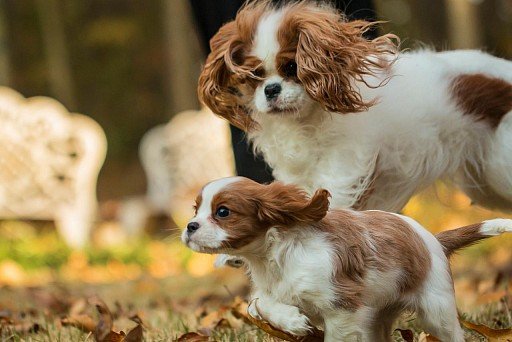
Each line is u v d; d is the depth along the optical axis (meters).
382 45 7.36
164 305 10.20
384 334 5.76
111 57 32.03
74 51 31.78
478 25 24.95
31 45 31.23
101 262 17.06
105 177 30.81
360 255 5.36
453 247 5.97
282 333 5.65
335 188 7.43
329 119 7.34
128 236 19.91
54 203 18.73
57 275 15.37
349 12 8.15
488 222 6.00
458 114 7.74
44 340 7.30
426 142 7.66
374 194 7.63
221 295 10.73
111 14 32.12
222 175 20.92
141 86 32.06
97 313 8.53
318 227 5.39
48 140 18.66
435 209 16.81
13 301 10.68
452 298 5.64
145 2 32.22
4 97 18.56
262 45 7.17
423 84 7.66
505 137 7.76
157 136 21.70
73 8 31.83
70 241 18.55
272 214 5.30
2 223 20.14
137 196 30.48
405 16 28.95
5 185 18.67
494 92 7.80
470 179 8.12
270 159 7.72
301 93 7.12
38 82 31.20
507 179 7.87
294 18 7.09
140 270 16.42
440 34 28.50
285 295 5.44
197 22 8.65
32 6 31.12
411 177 7.72
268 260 5.43
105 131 31.48
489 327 6.63
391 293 5.45
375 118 7.45
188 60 28.64
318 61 6.99
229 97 7.59
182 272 15.76
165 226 21.16
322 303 5.32
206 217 5.39
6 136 18.58
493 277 10.59
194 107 28.84
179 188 21.33
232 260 6.30
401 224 5.61
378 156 7.50
